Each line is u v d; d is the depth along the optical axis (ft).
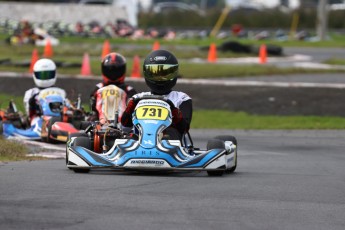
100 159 101.60
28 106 173.27
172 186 92.99
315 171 120.47
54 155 139.54
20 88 263.08
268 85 275.18
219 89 264.52
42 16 629.10
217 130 201.57
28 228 67.77
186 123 111.04
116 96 140.36
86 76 297.12
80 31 586.45
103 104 139.95
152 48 463.83
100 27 597.93
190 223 71.46
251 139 181.68
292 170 121.70
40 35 483.92
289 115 223.71
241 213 77.10
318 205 83.25
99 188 89.04
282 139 182.09
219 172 106.22
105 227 68.69
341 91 262.67
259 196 88.07
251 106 235.40
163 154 100.63
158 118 105.29
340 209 81.20
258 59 439.22
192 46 521.24
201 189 91.56
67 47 448.65
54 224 69.36
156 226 69.77
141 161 100.27
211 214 75.92
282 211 79.05
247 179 104.27
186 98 113.39
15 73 304.50
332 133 195.93
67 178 97.50
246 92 258.57
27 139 169.68
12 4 625.41
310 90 264.11
